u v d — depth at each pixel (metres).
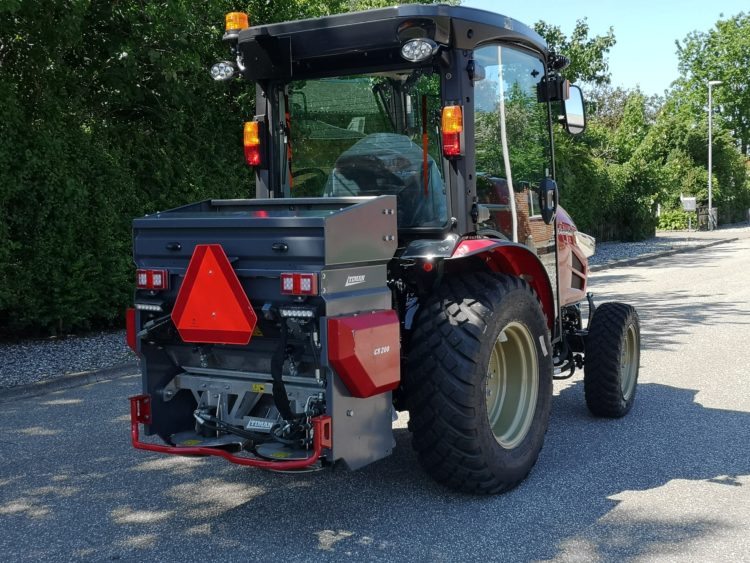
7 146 8.70
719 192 40.09
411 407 4.02
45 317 9.45
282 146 4.76
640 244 27.84
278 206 4.14
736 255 23.42
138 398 3.96
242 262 3.65
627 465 4.73
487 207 4.55
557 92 5.12
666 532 3.74
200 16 10.66
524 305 4.28
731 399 6.34
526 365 4.45
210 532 3.83
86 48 9.86
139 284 3.97
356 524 3.87
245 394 3.92
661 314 11.32
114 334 10.14
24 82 9.34
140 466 4.89
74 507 4.21
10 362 8.26
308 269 3.47
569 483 4.43
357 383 3.50
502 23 4.43
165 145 10.75
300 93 4.68
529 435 4.39
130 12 9.72
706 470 4.63
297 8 12.17
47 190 9.16
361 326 3.51
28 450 5.28
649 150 35.97
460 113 4.09
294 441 3.65
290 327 3.54
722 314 11.23
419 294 4.31
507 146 4.78
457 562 3.43
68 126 9.73
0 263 8.77
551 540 3.65
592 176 23.89
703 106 52.91
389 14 4.08
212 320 3.61
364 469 4.70
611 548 3.56
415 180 4.38
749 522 3.86
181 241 3.86
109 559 3.55
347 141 4.57
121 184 10.04
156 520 4.00
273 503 4.20
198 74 10.76
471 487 4.11
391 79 4.38
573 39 24.06
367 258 3.65
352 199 3.83
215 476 4.67
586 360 5.66
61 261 9.44
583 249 6.20
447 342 3.94
